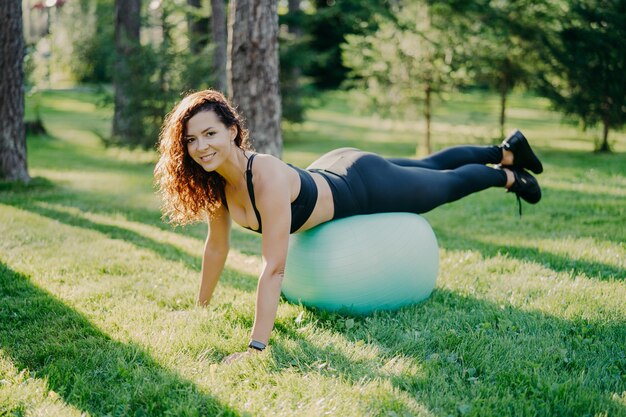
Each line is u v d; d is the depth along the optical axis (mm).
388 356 2965
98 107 12367
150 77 10602
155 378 2711
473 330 3277
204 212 3580
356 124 19328
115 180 9164
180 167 3000
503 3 12086
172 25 11016
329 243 3359
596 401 2510
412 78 11891
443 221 6324
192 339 3096
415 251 3488
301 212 3205
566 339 3174
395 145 14117
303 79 15273
